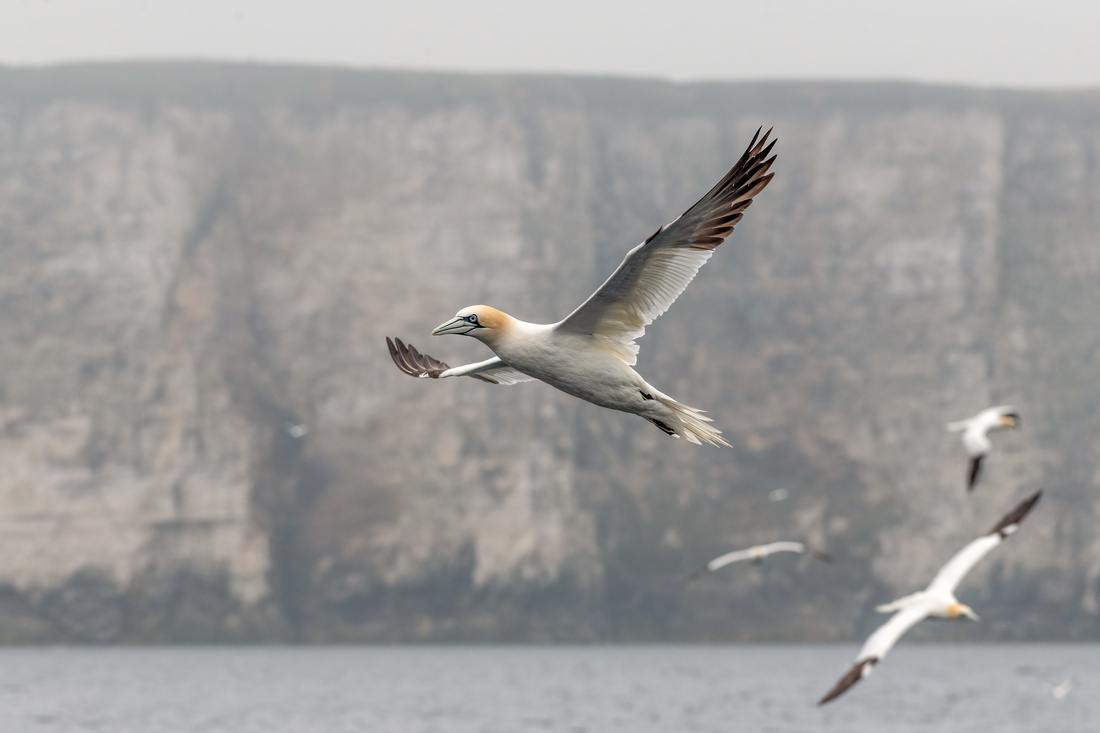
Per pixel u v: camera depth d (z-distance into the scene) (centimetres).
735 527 10144
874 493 10144
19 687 6166
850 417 10344
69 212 9888
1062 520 10012
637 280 1076
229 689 6166
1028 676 7100
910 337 10456
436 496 9856
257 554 9594
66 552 9300
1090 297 10544
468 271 10244
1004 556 9944
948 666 7794
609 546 9975
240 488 9631
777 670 7356
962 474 10056
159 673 7069
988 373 10288
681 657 8412
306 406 10044
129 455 9506
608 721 4800
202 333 9888
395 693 5975
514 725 4662
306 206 10388
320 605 9694
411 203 10394
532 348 1131
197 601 9450
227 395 9812
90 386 9556
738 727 4575
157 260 9906
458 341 10094
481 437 9956
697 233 1041
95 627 9250
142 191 10031
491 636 9650
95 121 10156
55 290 9725
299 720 4872
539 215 10475
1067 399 10244
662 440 10394
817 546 10056
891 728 4612
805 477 10262
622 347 1117
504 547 9775
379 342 10100
